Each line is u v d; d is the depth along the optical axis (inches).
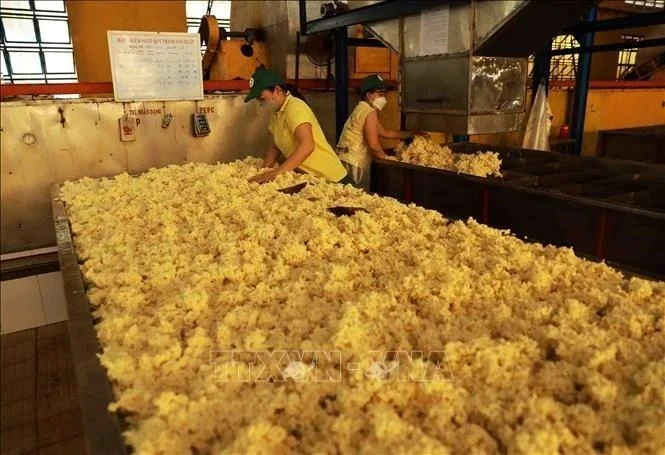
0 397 108.9
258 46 175.2
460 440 35.4
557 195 93.4
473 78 112.3
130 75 133.0
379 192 139.9
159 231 79.4
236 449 33.7
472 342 44.4
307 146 119.7
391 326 49.0
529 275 60.0
